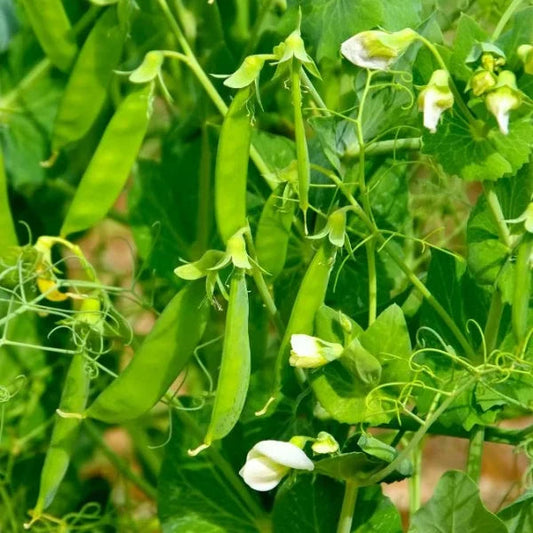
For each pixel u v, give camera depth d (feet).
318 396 3.29
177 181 3.66
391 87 3.41
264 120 3.67
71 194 3.76
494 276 3.26
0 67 3.68
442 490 3.24
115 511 3.92
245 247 3.26
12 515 3.76
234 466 3.55
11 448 3.76
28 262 3.49
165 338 3.25
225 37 3.65
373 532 3.39
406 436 3.68
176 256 3.65
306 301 3.26
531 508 3.33
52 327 3.76
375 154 3.48
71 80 3.45
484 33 3.16
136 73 3.29
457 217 3.79
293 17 3.47
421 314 3.38
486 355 3.29
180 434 3.55
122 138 3.32
